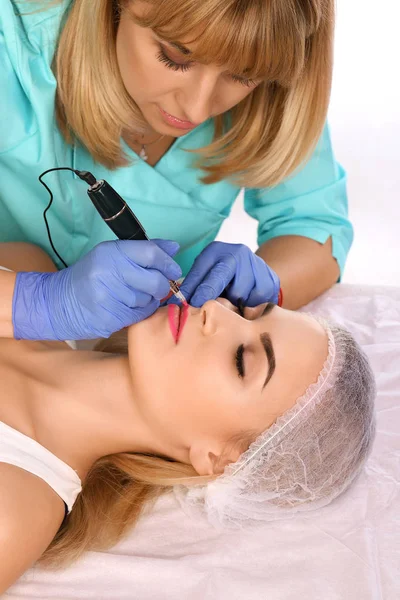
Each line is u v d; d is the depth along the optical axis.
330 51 1.37
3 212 1.62
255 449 1.33
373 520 1.35
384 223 2.99
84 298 1.25
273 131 1.53
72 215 1.59
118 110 1.40
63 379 1.41
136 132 1.53
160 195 1.62
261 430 1.35
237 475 1.34
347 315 1.82
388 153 3.28
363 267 2.80
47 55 1.42
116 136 1.46
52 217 1.59
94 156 1.52
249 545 1.31
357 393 1.37
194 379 1.33
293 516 1.36
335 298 1.87
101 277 1.24
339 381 1.36
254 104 1.49
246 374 1.35
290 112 1.46
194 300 1.41
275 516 1.36
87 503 1.38
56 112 1.48
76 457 1.38
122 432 1.40
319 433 1.33
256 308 1.44
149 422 1.38
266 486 1.35
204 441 1.38
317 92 1.43
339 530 1.33
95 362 1.43
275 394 1.35
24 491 1.24
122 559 1.27
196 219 1.70
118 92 1.38
